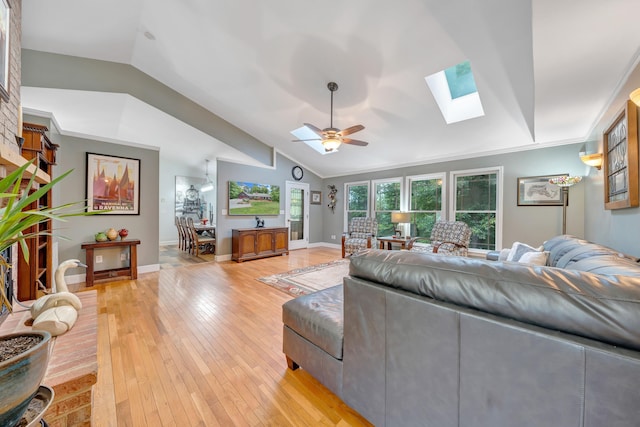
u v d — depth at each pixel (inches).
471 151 184.7
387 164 234.8
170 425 49.9
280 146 243.4
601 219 111.7
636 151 74.5
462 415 35.7
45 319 52.9
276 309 107.4
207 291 129.7
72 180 138.9
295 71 137.6
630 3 54.7
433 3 85.9
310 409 54.4
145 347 77.4
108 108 170.9
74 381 41.6
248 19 113.7
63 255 135.9
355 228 232.2
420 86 128.4
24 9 113.7
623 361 24.6
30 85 137.5
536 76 87.0
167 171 293.9
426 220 213.5
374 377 46.4
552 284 30.6
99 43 141.5
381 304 44.7
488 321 32.8
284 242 235.8
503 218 173.9
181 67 159.8
